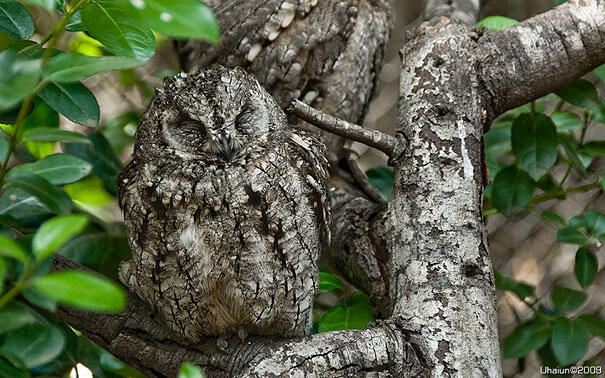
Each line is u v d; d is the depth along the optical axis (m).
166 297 2.07
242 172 2.07
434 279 2.05
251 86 2.11
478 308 2.04
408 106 2.12
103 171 2.14
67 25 2.00
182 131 2.09
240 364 2.06
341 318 2.15
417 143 2.10
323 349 2.01
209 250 2.07
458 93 2.11
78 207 2.12
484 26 2.15
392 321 2.04
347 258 2.19
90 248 2.09
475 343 2.03
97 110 2.03
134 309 2.09
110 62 1.92
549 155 2.18
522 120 2.19
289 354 2.01
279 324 2.09
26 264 1.88
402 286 2.06
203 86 2.10
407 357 2.03
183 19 1.89
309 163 2.09
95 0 1.94
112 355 2.10
